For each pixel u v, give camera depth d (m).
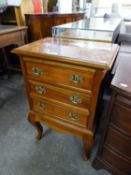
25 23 2.01
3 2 1.77
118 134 0.79
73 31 1.18
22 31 1.68
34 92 0.94
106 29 1.13
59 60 0.71
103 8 3.16
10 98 1.78
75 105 0.84
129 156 0.80
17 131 1.34
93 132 0.89
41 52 0.77
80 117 0.87
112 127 0.80
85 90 0.75
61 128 0.98
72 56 0.72
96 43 1.00
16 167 1.05
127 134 0.75
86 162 1.09
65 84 0.79
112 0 3.02
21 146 1.20
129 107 0.67
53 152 1.16
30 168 1.05
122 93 0.64
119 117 0.74
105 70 0.67
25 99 1.76
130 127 0.72
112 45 0.96
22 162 1.09
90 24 1.40
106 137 0.87
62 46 0.89
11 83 2.10
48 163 1.08
